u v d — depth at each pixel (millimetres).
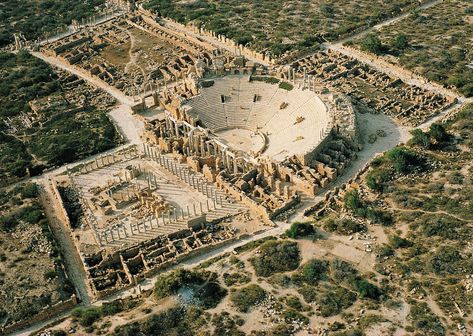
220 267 162875
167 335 141875
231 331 141625
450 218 169125
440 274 151750
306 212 183375
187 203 194125
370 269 156375
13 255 175125
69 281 166875
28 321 154250
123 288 164000
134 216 189625
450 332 136875
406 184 188000
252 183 196875
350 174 198750
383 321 140625
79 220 190375
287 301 148750
